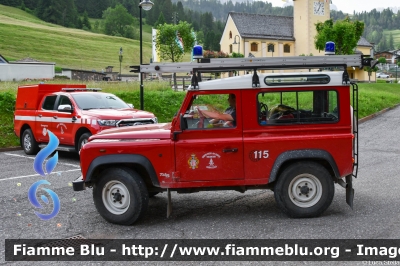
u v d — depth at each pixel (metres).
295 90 6.53
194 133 6.55
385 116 23.92
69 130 12.82
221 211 7.30
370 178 9.46
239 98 6.55
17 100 15.22
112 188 6.75
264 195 8.28
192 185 6.56
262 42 75.06
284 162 6.55
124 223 6.68
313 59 6.57
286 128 6.53
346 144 6.52
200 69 6.61
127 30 186.75
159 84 28.20
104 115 12.20
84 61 104.19
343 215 6.80
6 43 102.56
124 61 112.81
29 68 53.56
